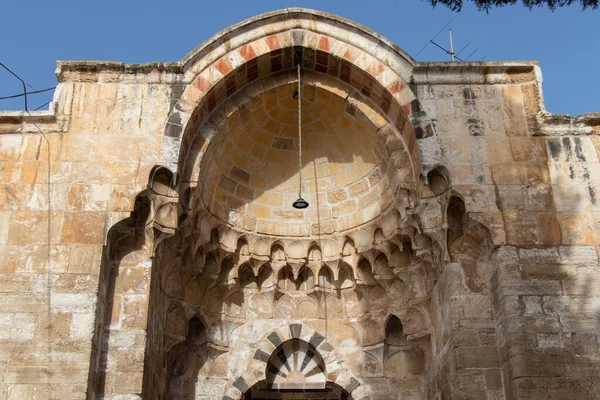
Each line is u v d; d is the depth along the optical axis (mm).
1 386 11727
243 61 14891
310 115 16344
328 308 17000
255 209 16812
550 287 12961
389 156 15164
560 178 13992
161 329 14828
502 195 13758
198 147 14695
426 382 15641
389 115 15211
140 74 14664
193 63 14805
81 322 12242
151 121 14180
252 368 16281
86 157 13758
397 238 15250
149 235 13391
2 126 14016
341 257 16609
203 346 16094
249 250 16609
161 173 13805
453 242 13820
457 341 13039
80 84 14523
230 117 15289
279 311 16953
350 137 16297
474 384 12727
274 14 15180
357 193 16594
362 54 15086
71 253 12836
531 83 14938
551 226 13500
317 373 16828
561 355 12391
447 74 14930
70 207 13273
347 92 15594
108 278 13117
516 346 12414
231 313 16609
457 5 11422
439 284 14352
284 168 16984
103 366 12414
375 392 16125
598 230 13531
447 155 14062
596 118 14500
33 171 13609
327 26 15281
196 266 15656
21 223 13125
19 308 12359
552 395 12094
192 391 15812
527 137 14383
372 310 16531
